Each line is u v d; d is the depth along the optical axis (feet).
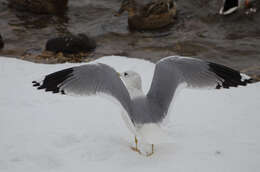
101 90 22.90
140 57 50.11
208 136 29.50
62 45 51.21
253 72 45.75
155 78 25.17
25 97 36.47
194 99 36.32
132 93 25.05
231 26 58.39
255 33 56.34
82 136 29.50
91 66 23.76
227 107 34.50
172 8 59.21
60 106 34.88
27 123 31.50
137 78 25.58
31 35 56.08
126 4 61.41
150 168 25.13
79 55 50.75
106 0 66.80
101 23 60.13
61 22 60.29
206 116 32.99
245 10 61.82
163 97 24.17
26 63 44.88
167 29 58.18
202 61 24.35
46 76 22.90
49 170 25.38
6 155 26.86
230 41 54.24
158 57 50.06
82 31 57.77
